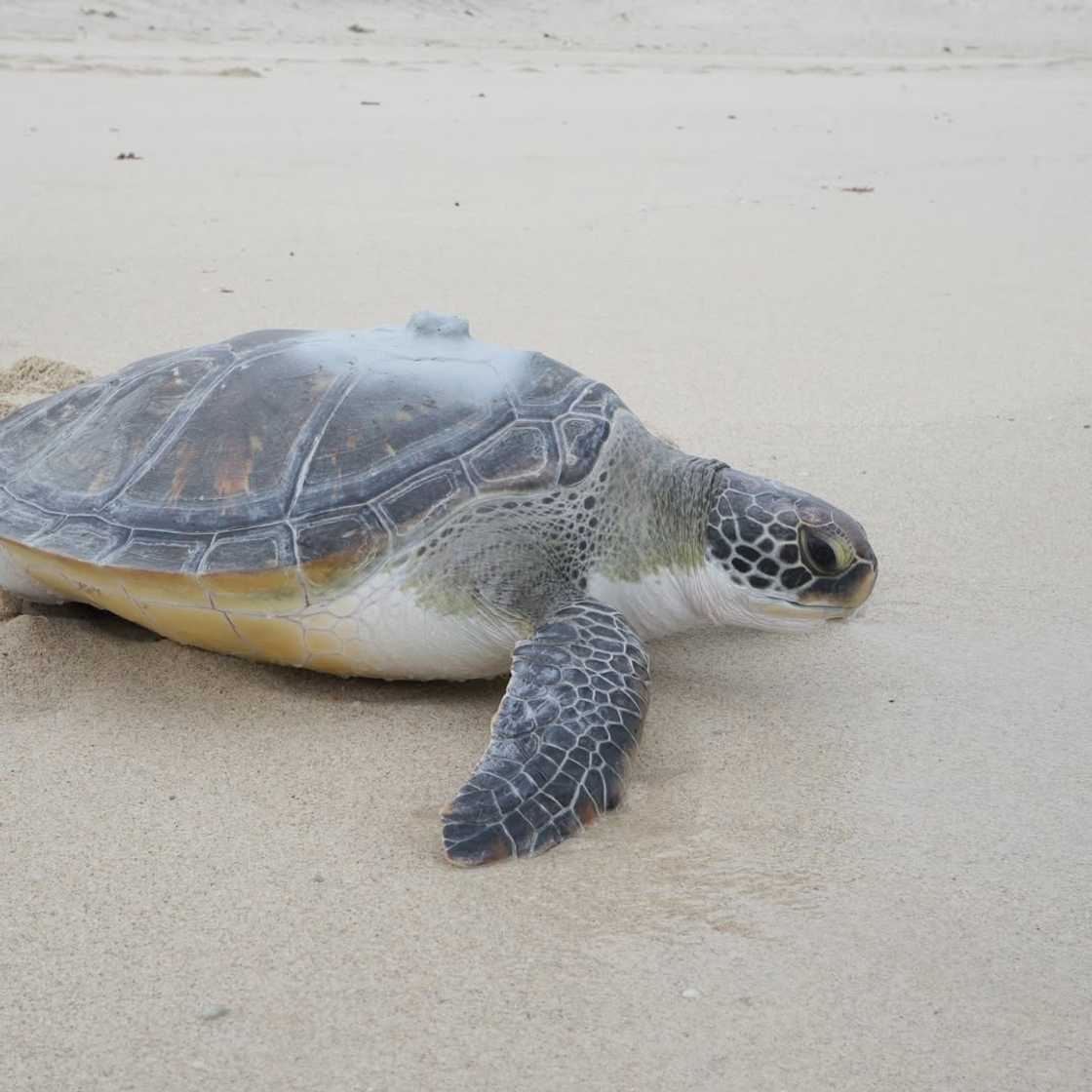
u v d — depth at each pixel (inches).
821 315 89.2
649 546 47.3
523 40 362.9
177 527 45.1
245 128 161.0
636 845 39.1
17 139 143.3
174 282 90.4
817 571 45.8
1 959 34.7
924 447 67.4
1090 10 484.4
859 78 288.0
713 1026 33.3
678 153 156.5
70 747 43.4
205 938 35.6
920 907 37.1
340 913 36.5
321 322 82.6
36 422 51.1
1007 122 201.9
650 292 93.7
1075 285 99.5
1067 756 44.1
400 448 45.3
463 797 38.9
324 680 47.6
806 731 45.2
